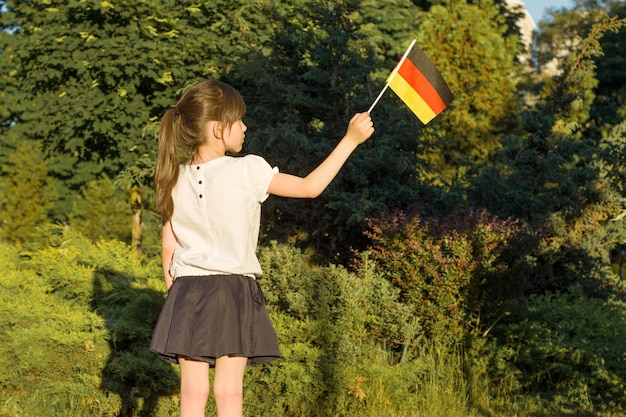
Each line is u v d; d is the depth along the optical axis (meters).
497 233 7.17
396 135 9.12
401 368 6.41
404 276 7.16
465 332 7.11
